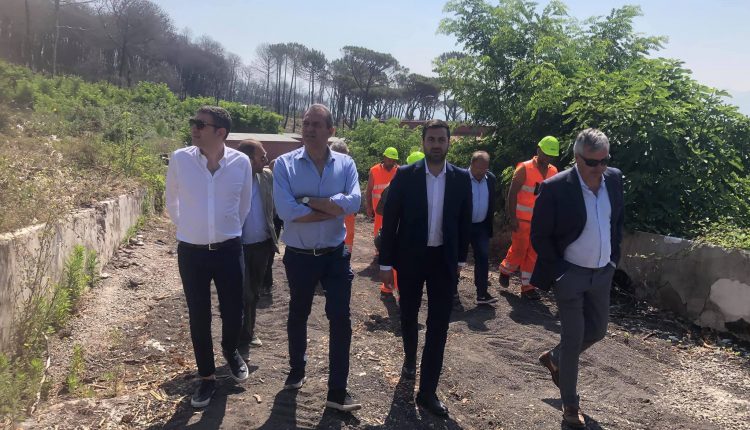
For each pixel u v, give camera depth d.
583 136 3.51
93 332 4.96
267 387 3.96
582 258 3.58
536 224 3.66
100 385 4.02
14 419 3.23
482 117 11.84
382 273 3.96
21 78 27.33
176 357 4.54
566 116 9.45
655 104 7.57
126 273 6.76
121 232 7.80
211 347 3.69
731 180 7.57
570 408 3.70
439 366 3.76
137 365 4.40
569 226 3.54
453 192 3.73
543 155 6.61
